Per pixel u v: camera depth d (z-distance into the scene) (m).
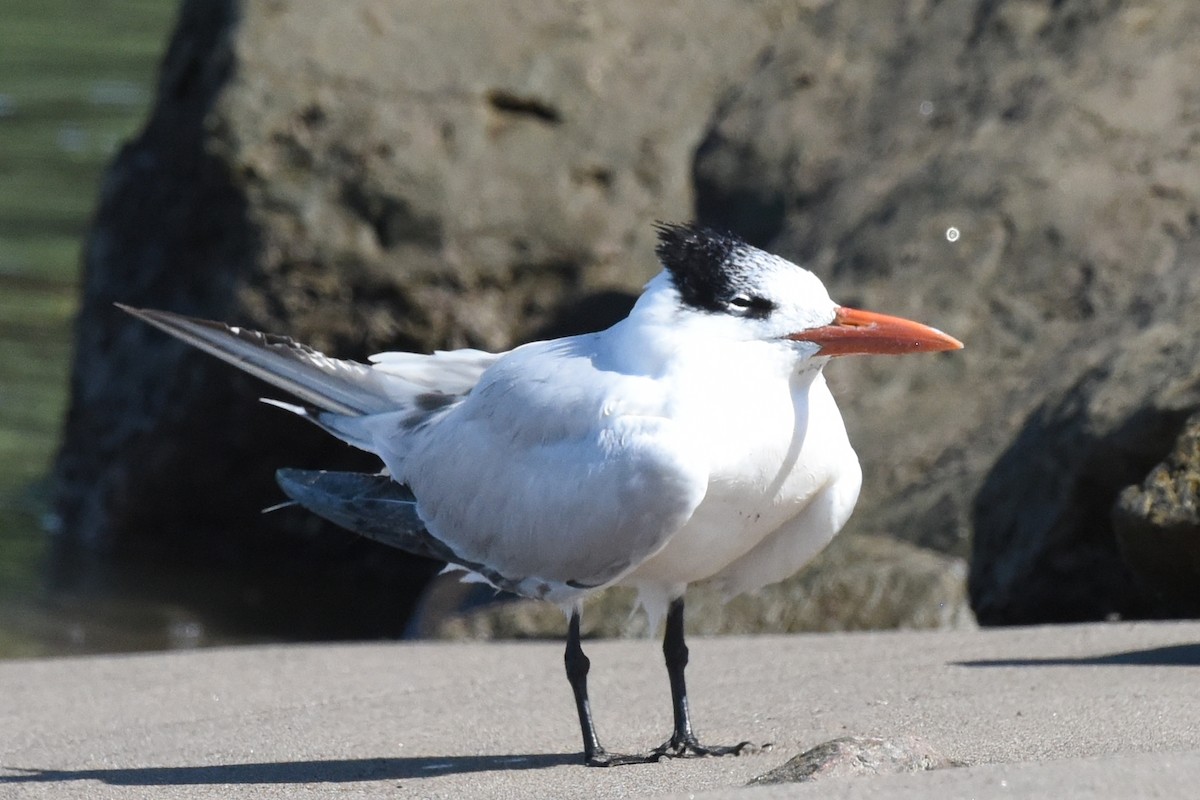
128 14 40.25
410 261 17.28
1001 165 15.56
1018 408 13.68
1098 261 14.59
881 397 14.59
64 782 7.58
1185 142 15.16
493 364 8.23
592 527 7.42
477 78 18.00
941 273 14.98
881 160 16.73
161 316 8.45
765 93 18.27
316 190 17.22
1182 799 5.47
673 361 7.45
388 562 17.66
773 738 7.92
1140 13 16.50
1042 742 7.14
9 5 40.44
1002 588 12.27
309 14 17.83
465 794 7.06
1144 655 9.07
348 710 9.20
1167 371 11.95
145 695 9.99
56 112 31.22
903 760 6.54
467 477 7.90
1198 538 9.79
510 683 9.84
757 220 17.52
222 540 18.16
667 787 7.02
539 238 17.59
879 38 18.27
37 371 21.19
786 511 7.67
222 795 7.21
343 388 8.61
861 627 11.92
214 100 17.30
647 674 9.93
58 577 16.84
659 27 18.98
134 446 17.92
